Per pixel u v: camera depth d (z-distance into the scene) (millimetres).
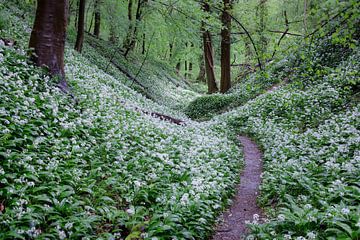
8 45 13094
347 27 6625
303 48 7691
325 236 5312
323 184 7844
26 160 6516
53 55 11578
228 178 9820
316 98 16812
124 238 5684
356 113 12852
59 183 6469
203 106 27859
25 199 5547
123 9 29156
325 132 11758
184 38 20047
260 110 19000
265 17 20344
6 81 9375
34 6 27547
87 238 5055
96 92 14047
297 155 10711
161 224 5844
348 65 18172
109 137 9531
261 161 12547
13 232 4629
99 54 31109
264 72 7820
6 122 7293
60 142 7918
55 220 5402
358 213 5445
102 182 7152
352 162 8211
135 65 37406
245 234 6789
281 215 5996
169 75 47281
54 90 10562
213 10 19375
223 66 31703
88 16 46000
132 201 6926
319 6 6492
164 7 19438
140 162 8758
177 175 8594
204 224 6699
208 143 12859
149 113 15844
